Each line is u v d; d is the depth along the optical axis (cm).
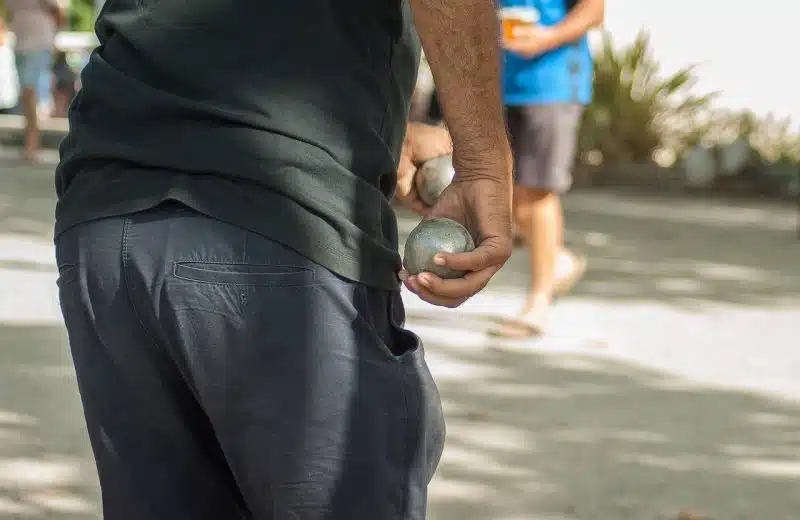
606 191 1308
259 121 184
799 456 448
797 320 677
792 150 1323
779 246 955
